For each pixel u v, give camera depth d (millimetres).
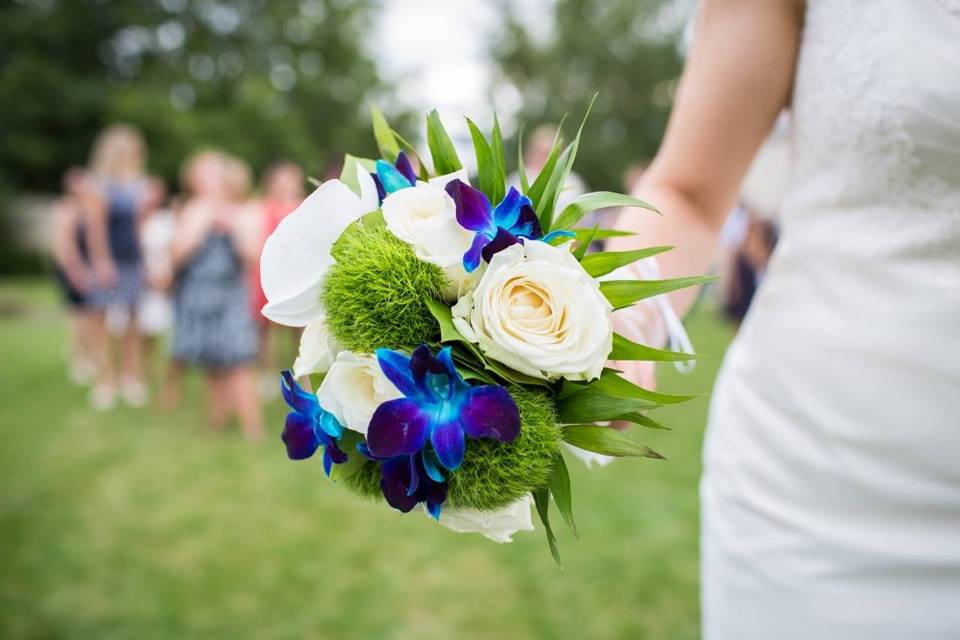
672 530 3451
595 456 1007
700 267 1223
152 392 6633
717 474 1310
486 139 972
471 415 767
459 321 796
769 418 1202
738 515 1237
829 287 1123
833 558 1104
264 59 33375
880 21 990
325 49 33688
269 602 2838
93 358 6625
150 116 25750
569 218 905
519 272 792
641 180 1318
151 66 30688
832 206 1108
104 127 27047
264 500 3896
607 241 1198
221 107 31344
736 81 1158
